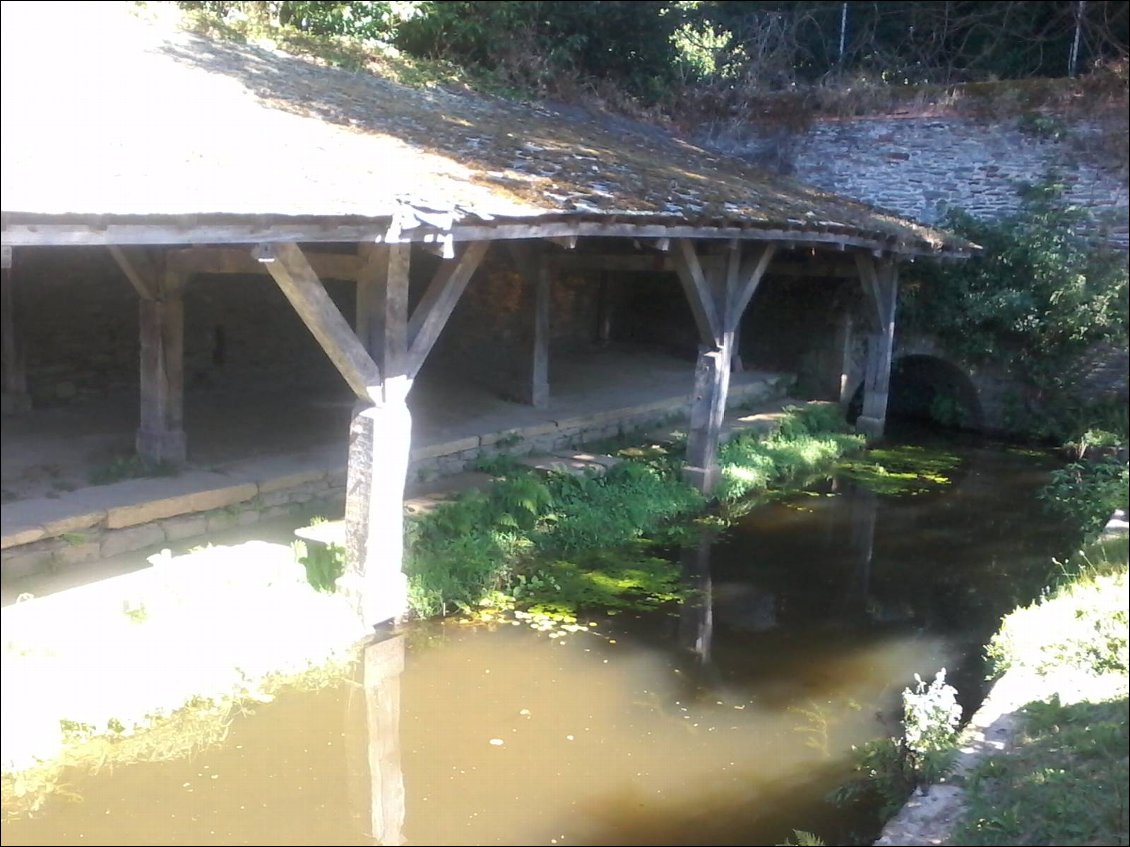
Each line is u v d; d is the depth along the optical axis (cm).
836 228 866
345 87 905
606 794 412
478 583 616
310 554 590
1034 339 1205
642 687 512
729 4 1584
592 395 1050
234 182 437
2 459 662
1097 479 982
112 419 785
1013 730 420
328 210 425
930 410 1325
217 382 928
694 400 845
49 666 439
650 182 759
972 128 1237
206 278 904
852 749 456
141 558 578
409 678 505
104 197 365
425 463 773
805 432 1100
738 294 839
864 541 787
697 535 776
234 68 823
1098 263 1173
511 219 514
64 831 366
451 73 1220
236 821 379
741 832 388
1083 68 1335
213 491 629
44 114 491
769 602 647
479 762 432
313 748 435
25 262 779
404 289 523
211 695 461
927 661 564
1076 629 534
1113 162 1159
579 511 754
